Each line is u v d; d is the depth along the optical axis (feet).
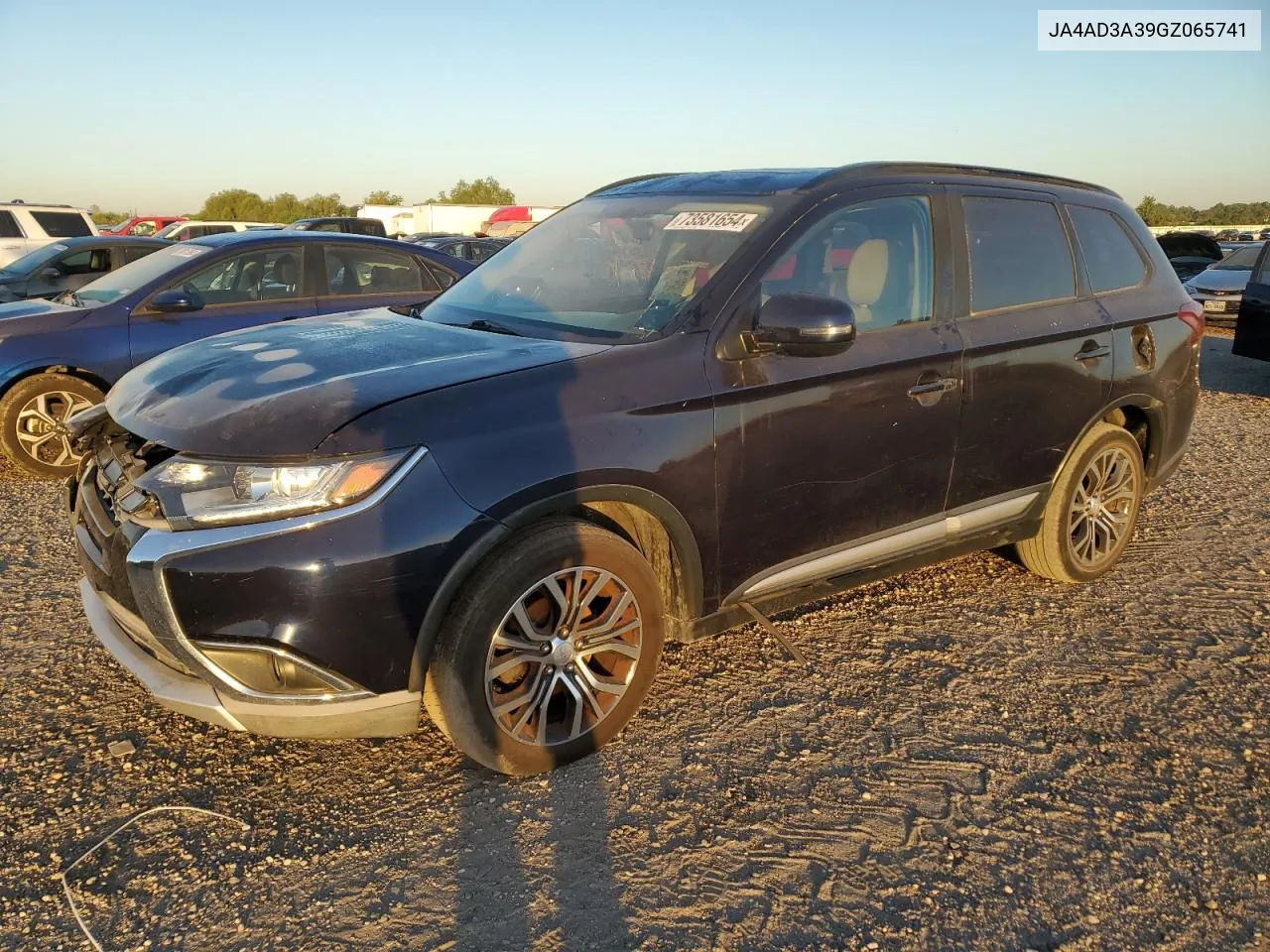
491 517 8.50
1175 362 14.82
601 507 9.82
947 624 13.26
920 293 11.76
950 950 7.44
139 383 10.12
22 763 9.59
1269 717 10.96
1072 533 14.15
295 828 8.72
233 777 9.45
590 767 9.73
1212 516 18.20
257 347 10.42
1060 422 13.23
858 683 11.55
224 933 7.46
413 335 10.73
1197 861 8.54
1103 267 14.24
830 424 10.69
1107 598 14.24
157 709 10.67
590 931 7.54
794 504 10.67
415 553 8.18
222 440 8.22
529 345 10.03
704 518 9.95
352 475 8.04
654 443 9.39
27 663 11.65
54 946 7.29
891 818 9.03
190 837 8.57
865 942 7.49
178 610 7.95
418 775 9.53
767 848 8.56
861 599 14.06
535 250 13.16
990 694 11.37
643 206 12.50
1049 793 9.48
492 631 8.73
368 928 7.54
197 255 22.11
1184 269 71.97
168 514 8.07
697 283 10.34
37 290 29.19
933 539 12.35
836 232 11.15
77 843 8.44
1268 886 8.24
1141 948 7.52
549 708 9.79
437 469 8.32
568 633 9.34
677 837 8.68
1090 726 10.72
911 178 12.07
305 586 7.89
